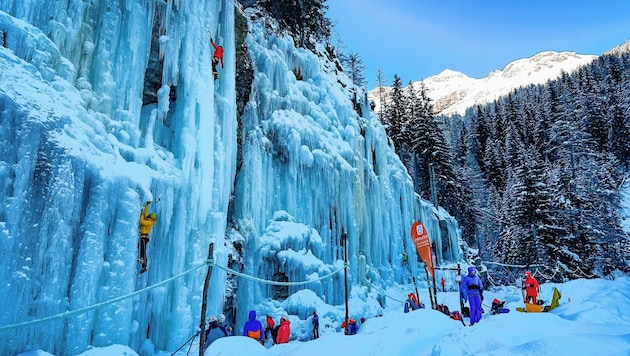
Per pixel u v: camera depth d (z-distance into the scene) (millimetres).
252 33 19047
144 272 8672
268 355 6621
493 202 55375
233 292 12633
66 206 7000
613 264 31750
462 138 73875
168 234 9711
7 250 6051
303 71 22250
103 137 8523
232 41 14000
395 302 20469
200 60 11945
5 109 6461
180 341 9070
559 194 34688
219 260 10797
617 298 12086
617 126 61188
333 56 29750
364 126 23984
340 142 20594
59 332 6621
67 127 7535
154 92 11617
